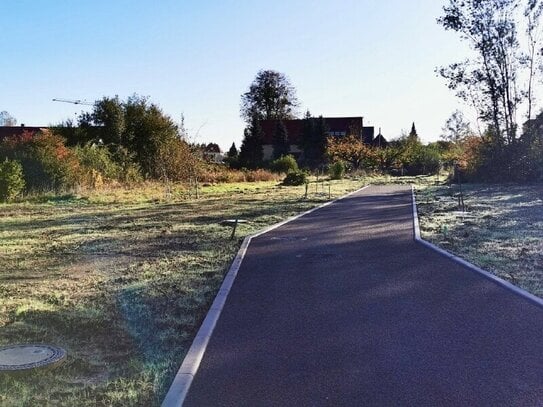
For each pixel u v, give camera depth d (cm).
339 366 481
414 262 952
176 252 1102
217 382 453
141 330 597
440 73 3400
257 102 8050
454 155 4747
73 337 574
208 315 643
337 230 1412
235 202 2378
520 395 415
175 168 3597
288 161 5062
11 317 645
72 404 416
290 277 851
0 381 453
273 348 531
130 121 4231
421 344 533
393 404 404
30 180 2670
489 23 3238
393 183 3959
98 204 2331
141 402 421
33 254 1102
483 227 1377
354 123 7769
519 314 628
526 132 3294
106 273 905
